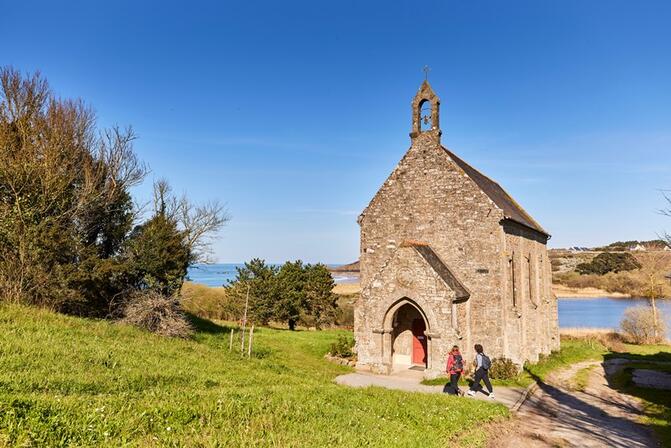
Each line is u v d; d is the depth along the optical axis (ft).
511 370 72.02
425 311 72.59
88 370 42.22
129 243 88.33
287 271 150.30
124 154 100.89
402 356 83.71
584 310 254.06
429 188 85.10
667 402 63.77
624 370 90.48
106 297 85.66
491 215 79.51
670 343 143.33
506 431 44.98
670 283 182.60
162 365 50.08
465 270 80.23
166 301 78.69
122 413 28.86
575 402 63.21
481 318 78.02
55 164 80.18
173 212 110.73
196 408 32.04
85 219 87.04
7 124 80.38
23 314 60.59
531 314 93.45
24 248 71.00
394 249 86.58
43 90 87.92
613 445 43.83
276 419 32.58
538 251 105.29
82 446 23.54
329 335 119.03
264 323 146.82
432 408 45.01
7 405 25.90
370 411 40.37
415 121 91.30
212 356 64.54
